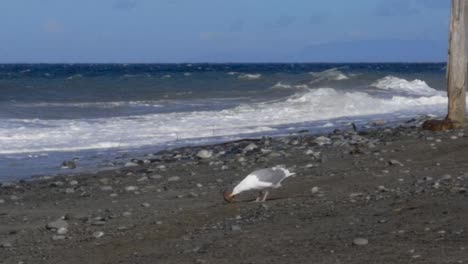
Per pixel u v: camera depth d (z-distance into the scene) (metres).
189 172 16.81
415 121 27.53
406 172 13.93
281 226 9.77
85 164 19.09
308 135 23.75
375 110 34.12
